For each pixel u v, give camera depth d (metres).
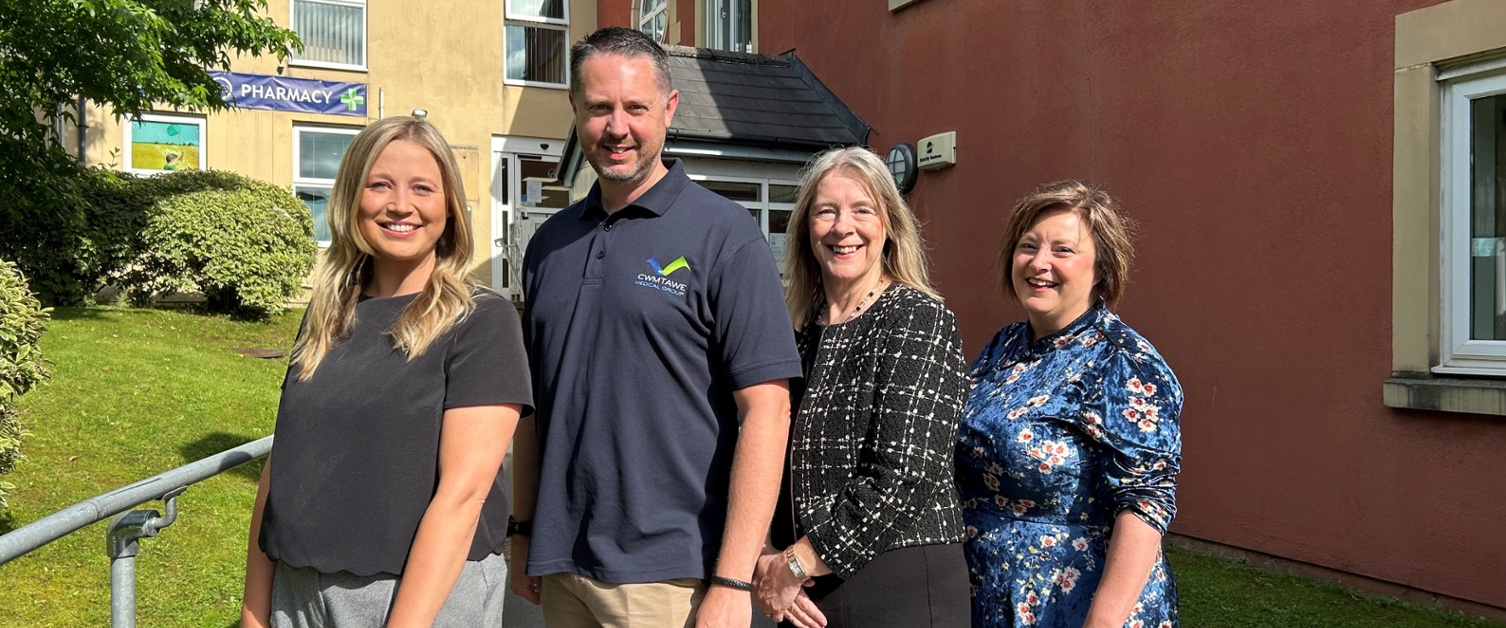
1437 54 4.20
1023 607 2.20
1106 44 5.75
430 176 2.00
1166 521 2.09
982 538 2.29
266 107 13.63
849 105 8.12
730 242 2.21
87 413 6.53
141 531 2.21
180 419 6.82
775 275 2.23
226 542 4.94
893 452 2.13
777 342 2.16
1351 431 4.54
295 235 11.48
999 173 6.51
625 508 2.15
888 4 7.55
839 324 2.39
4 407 4.28
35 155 8.48
